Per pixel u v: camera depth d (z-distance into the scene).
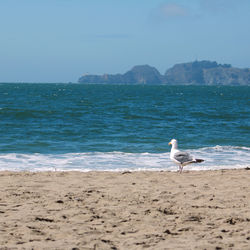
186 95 186.75
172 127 51.06
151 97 154.12
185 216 13.67
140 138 40.75
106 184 18.98
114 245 10.89
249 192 17.47
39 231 11.88
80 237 11.48
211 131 47.66
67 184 18.84
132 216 13.63
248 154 32.03
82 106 88.94
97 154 30.84
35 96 145.25
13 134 41.75
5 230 11.86
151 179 20.56
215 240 11.33
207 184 19.30
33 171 23.53
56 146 35.22
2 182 18.97
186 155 22.91
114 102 109.94
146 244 10.96
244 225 12.81
